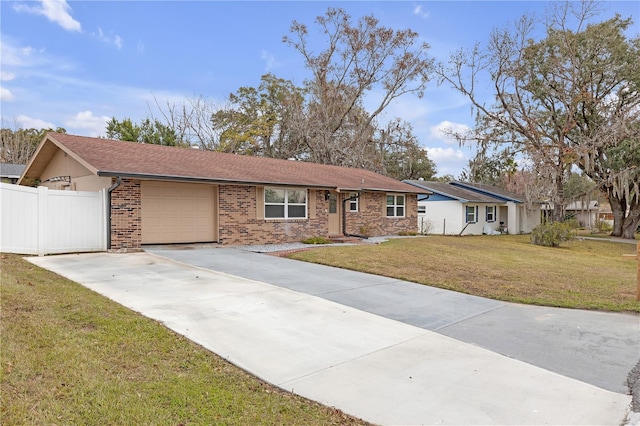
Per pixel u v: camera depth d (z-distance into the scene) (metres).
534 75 27.52
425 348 5.48
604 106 26.31
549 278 10.95
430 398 4.06
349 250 13.87
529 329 6.48
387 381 4.42
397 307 7.50
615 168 26.61
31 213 10.96
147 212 13.23
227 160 17.64
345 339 5.68
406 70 35.53
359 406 3.87
